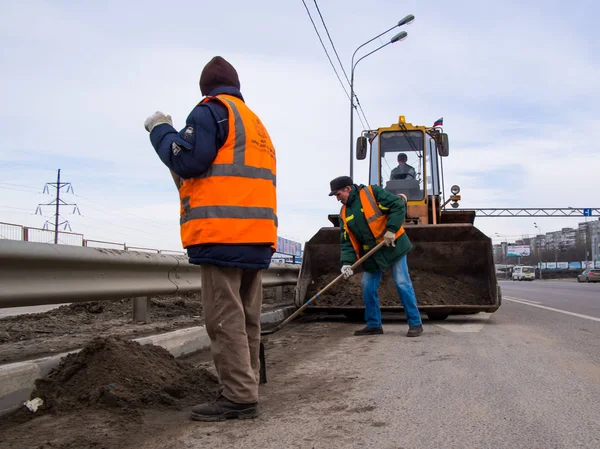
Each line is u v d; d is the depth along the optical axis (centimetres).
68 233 1414
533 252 13788
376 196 666
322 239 888
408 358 496
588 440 271
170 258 594
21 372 324
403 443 269
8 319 661
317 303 828
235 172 304
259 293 345
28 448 261
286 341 626
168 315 732
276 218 333
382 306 776
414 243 869
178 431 289
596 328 718
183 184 316
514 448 261
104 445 267
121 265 504
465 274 855
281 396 365
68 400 323
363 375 426
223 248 302
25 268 388
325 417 314
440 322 803
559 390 370
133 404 324
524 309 1080
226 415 309
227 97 322
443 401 345
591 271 5206
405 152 1073
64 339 503
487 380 400
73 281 441
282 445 268
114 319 668
